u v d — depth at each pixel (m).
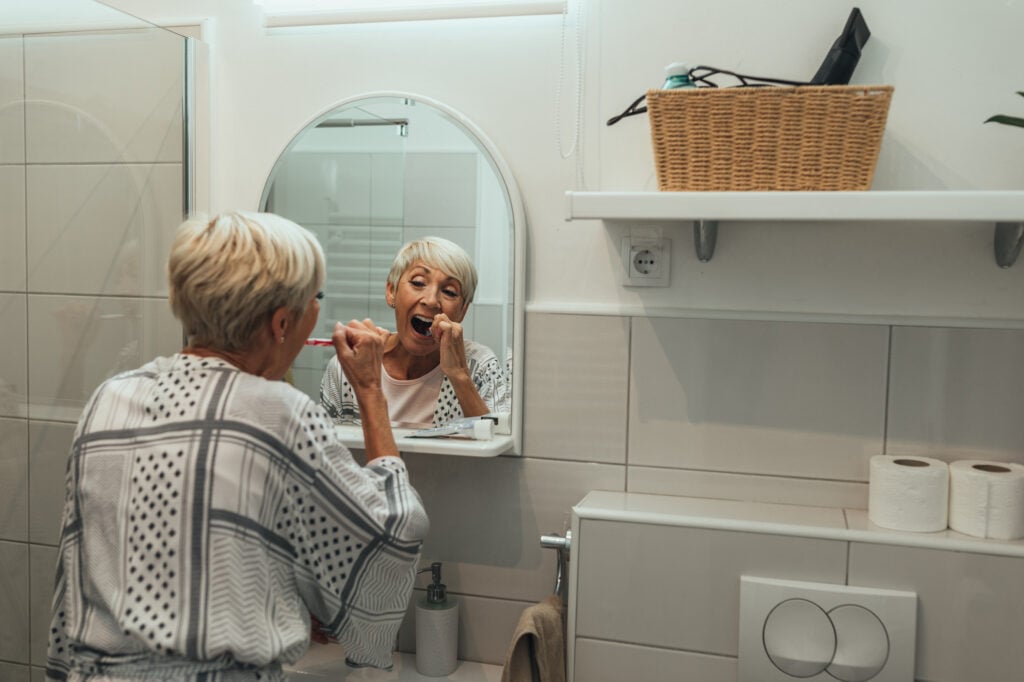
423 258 1.56
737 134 1.27
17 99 1.23
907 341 1.41
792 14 1.42
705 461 1.49
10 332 1.25
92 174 1.40
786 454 1.46
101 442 0.99
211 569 0.93
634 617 1.39
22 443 1.29
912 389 1.41
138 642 0.93
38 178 1.28
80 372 1.40
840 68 1.31
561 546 1.45
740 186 1.28
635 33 1.48
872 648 1.29
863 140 1.23
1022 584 1.24
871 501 1.36
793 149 1.26
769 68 1.43
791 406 1.45
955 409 1.40
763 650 1.33
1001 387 1.38
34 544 1.33
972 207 1.17
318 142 1.61
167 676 0.93
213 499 0.94
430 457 1.61
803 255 1.44
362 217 1.59
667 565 1.37
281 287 1.00
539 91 1.52
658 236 1.48
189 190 1.65
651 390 1.50
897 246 1.41
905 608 1.28
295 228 1.05
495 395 1.54
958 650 1.27
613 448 1.53
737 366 1.47
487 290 1.54
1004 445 1.38
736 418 1.47
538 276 1.54
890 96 1.22
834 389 1.44
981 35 1.36
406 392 1.58
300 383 1.64
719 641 1.36
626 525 1.38
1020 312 1.37
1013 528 1.28
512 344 1.53
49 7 1.29
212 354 1.05
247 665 0.96
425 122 1.55
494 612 1.60
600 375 1.52
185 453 0.96
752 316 1.46
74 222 1.36
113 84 1.43
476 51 1.55
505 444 1.49
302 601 1.05
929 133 1.39
